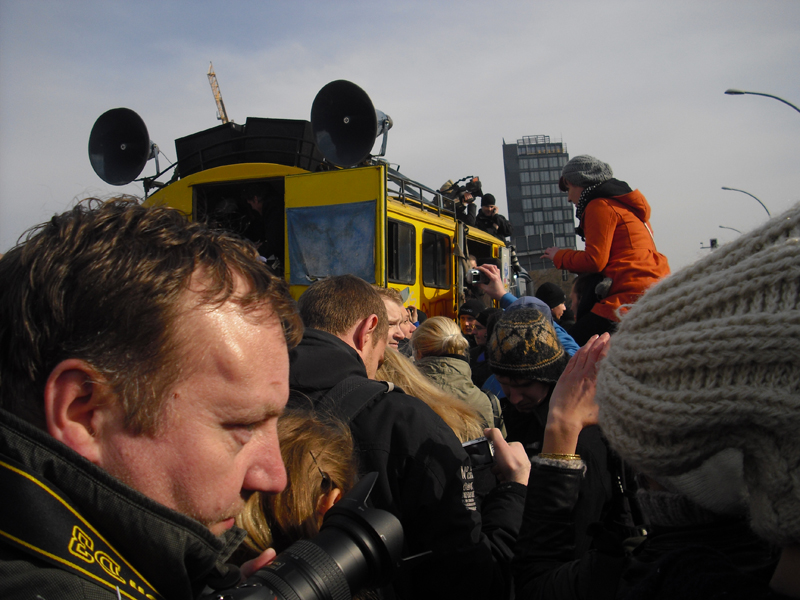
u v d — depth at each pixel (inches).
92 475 24.4
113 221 26.6
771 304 25.8
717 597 27.4
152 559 25.8
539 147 3764.8
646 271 148.5
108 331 24.6
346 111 232.8
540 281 816.9
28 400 25.8
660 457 29.5
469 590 64.1
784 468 25.4
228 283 27.6
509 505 74.1
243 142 263.6
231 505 28.8
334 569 34.6
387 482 64.5
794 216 27.1
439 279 303.7
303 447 49.8
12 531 23.2
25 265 25.6
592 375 55.9
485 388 153.9
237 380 27.3
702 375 27.4
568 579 45.3
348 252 222.2
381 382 73.4
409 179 275.1
